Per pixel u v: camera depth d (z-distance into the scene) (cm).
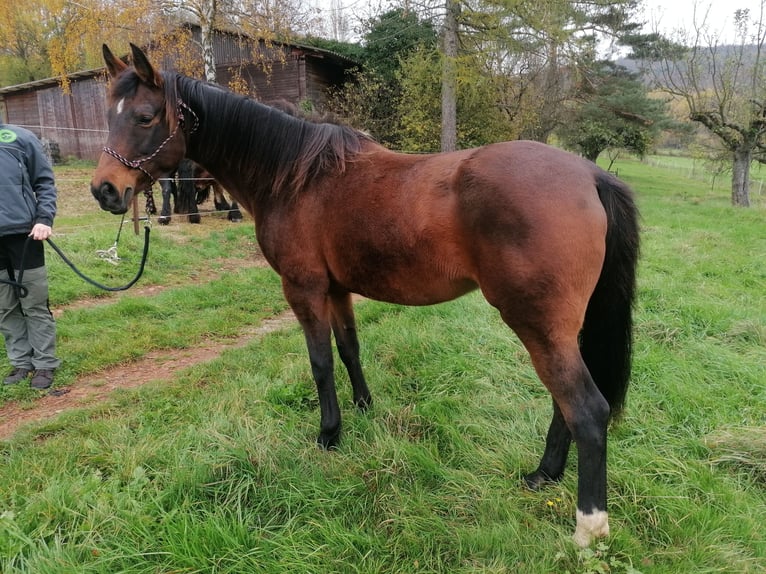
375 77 1514
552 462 218
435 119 1379
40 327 329
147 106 227
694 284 519
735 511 197
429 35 1527
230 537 181
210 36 1009
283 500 206
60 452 241
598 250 175
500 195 172
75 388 332
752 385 296
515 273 170
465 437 250
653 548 184
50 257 566
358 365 281
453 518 198
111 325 437
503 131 1520
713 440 242
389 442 240
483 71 1201
